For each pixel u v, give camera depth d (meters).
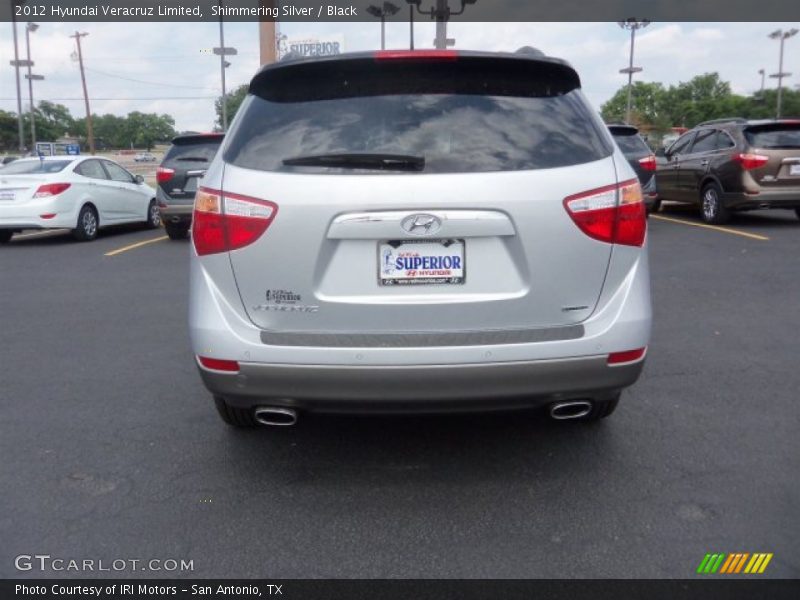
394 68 3.32
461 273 3.11
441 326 3.13
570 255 3.12
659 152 14.23
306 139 3.21
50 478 3.67
